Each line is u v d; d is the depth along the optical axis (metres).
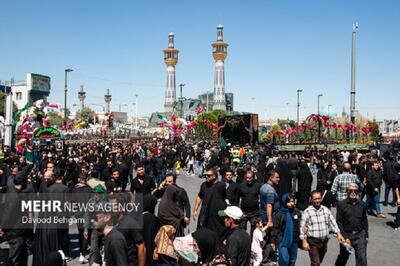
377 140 55.22
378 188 15.36
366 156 19.23
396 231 13.06
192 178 30.12
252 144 40.12
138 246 5.98
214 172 9.61
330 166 16.64
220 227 8.46
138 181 10.10
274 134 55.06
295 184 15.70
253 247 8.88
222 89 172.50
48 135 28.22
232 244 5.91
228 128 45.91
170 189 8.34
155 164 21.42
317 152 30.45
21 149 25.89
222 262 5.48
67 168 13.99
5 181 12.44
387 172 17.55
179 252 6.68
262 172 20.28
